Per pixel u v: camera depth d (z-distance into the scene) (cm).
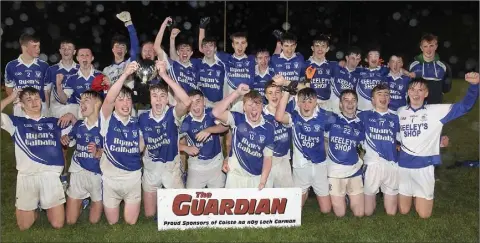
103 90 554
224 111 510
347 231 500
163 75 496
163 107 507
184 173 588
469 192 630
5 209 557
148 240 472
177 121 520
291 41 666
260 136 505
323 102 709
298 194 506
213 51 680
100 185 517
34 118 502
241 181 523
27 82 664
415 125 541
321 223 521
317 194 556
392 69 689
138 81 575
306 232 495
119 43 655
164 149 520
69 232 494
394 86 687
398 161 554
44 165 498
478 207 575
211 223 499
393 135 549
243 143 510
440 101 693
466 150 844
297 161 552
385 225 518
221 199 497
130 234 488
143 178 537
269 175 539
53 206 503
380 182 547
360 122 551
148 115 511
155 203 543
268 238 479
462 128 1031
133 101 581
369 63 715
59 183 503
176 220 496
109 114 495
